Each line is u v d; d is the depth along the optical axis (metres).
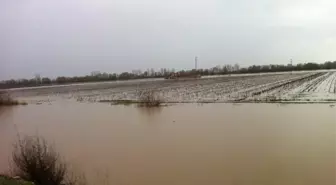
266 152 13.05
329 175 10.33
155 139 16.56
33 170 9.29
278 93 37.91
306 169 10.93
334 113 21.75
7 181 8.89
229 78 88.69
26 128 22.72
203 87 55.84
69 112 31.75
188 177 10.76
